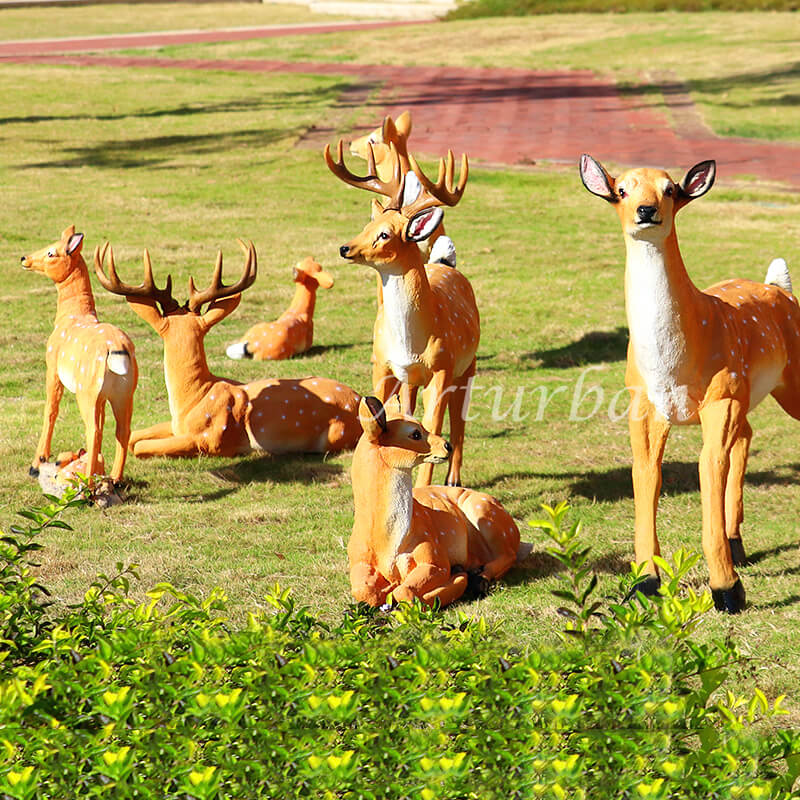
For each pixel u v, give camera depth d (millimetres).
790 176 25875
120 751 3877
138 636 4465
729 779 4004
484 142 29984
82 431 11195
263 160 27594
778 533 8789
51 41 53188
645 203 6945
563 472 10328
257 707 4188
